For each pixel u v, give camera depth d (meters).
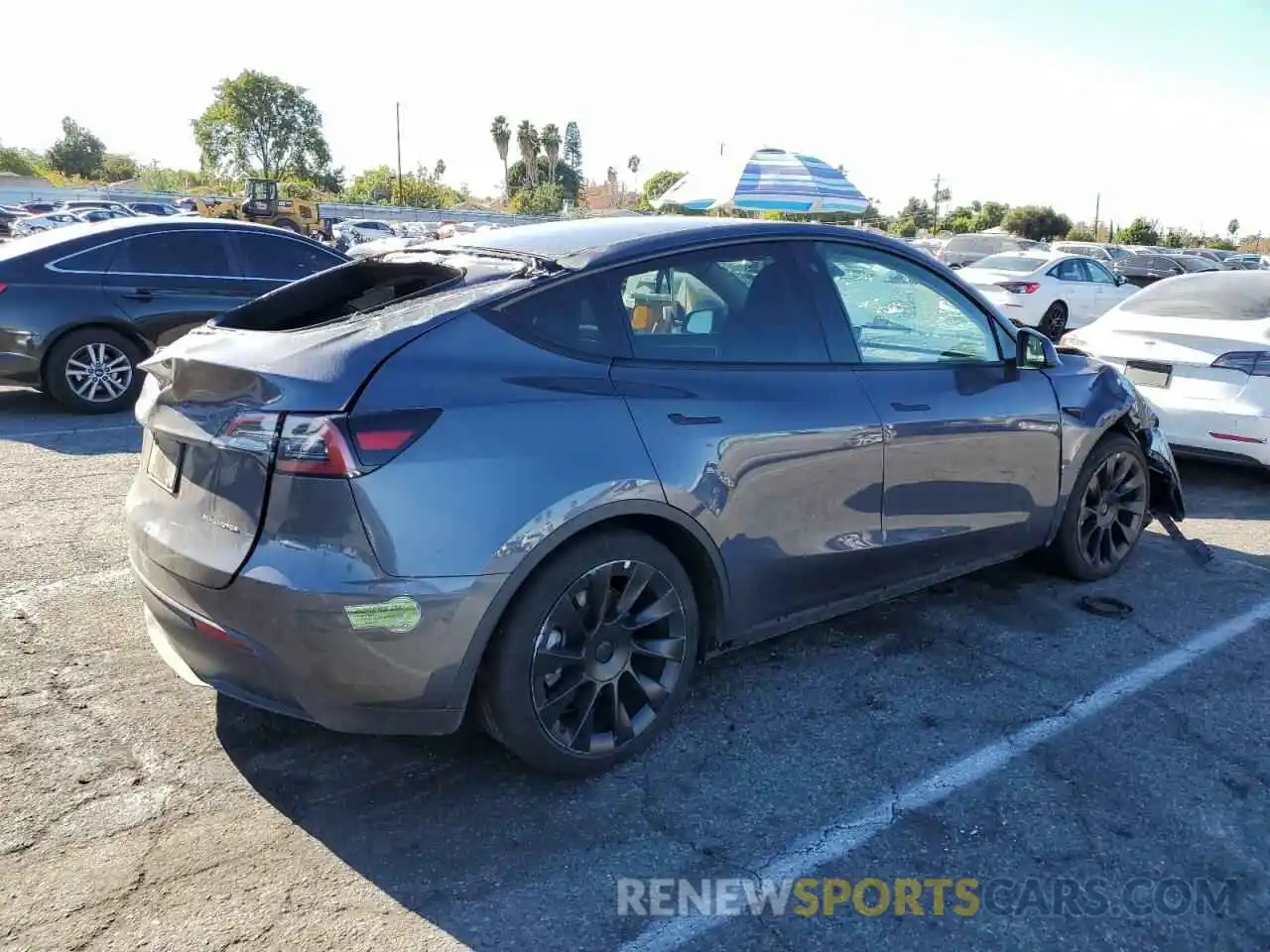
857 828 2.86
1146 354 6.52
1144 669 3.86
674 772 3.13
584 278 3.10
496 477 2.70
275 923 2.44
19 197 60.44
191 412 2.84
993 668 3.86
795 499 3.38
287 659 2.63
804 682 3.72
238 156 76.69
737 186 15.19
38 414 8.38
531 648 2.84
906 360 3.85
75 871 2.61
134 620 4.16
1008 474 4.14
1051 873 2.68
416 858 2.70
